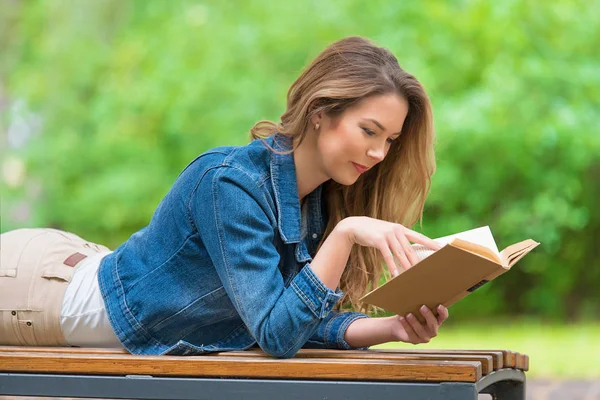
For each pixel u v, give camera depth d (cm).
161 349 318
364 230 284
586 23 1254
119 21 1383
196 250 312
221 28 1292
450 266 265
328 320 348
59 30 1390
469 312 1359
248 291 293
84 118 1370
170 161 1309
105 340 341
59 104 1373
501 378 301
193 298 314
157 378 283
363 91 301
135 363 287
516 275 1354
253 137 343
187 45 1297
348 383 266
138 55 1330
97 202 1305
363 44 314
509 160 1207
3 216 1356
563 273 1329
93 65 1370
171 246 318
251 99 1258
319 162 319
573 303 1358
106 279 329
